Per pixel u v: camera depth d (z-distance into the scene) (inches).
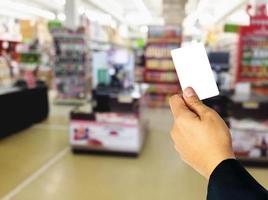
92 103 182.4
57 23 344.2
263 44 228.5
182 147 19.7
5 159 162.2
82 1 412.5
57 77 346.9
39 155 169.0
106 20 587.5
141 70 389.4
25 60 366.3
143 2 459.5
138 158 165.5
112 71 204.1
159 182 135.8
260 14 235.5
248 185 15.8
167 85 328.5
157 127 233.0
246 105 149.3
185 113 19.4
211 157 17.8
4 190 125.6
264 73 231.9
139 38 724.0
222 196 15.8
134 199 120.0
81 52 346.0
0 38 356.8
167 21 641.0
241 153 152.3
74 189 127.4
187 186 132.1
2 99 197.5
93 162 159.2
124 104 169.8
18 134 212.7
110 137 166.6
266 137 150.0
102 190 127.0
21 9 428.8
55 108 317.4
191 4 521.7
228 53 286.8
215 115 19.3
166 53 329.1
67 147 183.6
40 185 130.8
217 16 573.0
